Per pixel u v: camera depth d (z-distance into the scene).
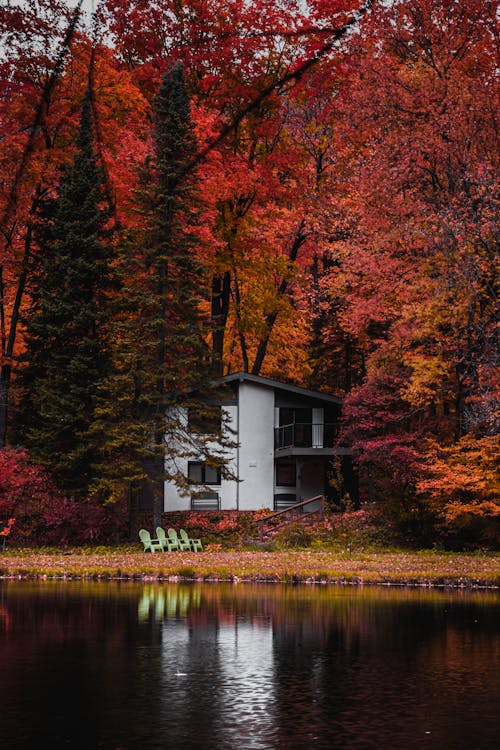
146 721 11.23
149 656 16.39
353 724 11.16
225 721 11.24
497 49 43.53
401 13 42.53
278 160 53.12
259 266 55.69
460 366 43.62
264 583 32.88
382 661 16.05
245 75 41.09
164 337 45.84
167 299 45.28
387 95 43.47
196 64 43.53
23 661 15.77
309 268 67.94
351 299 47.34
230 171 50.06
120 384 44.25
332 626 20.62
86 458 45.84
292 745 10.04
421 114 44.47
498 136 42.59
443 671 15.04
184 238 44.94
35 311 48.69
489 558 40.66
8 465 42.94
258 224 54.78
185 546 45.81
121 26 40.19
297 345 66.81
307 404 55.94
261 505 55.09
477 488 40.31
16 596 27.06
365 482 58.09
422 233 41.66
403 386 45.31
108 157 44.44
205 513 51.38
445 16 43.34
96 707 12.05
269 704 12.34
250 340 66.31
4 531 43.44
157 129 44.41
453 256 40.78
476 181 40.34
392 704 12.39
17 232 46.06
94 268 45.47
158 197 44.09
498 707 12.19
